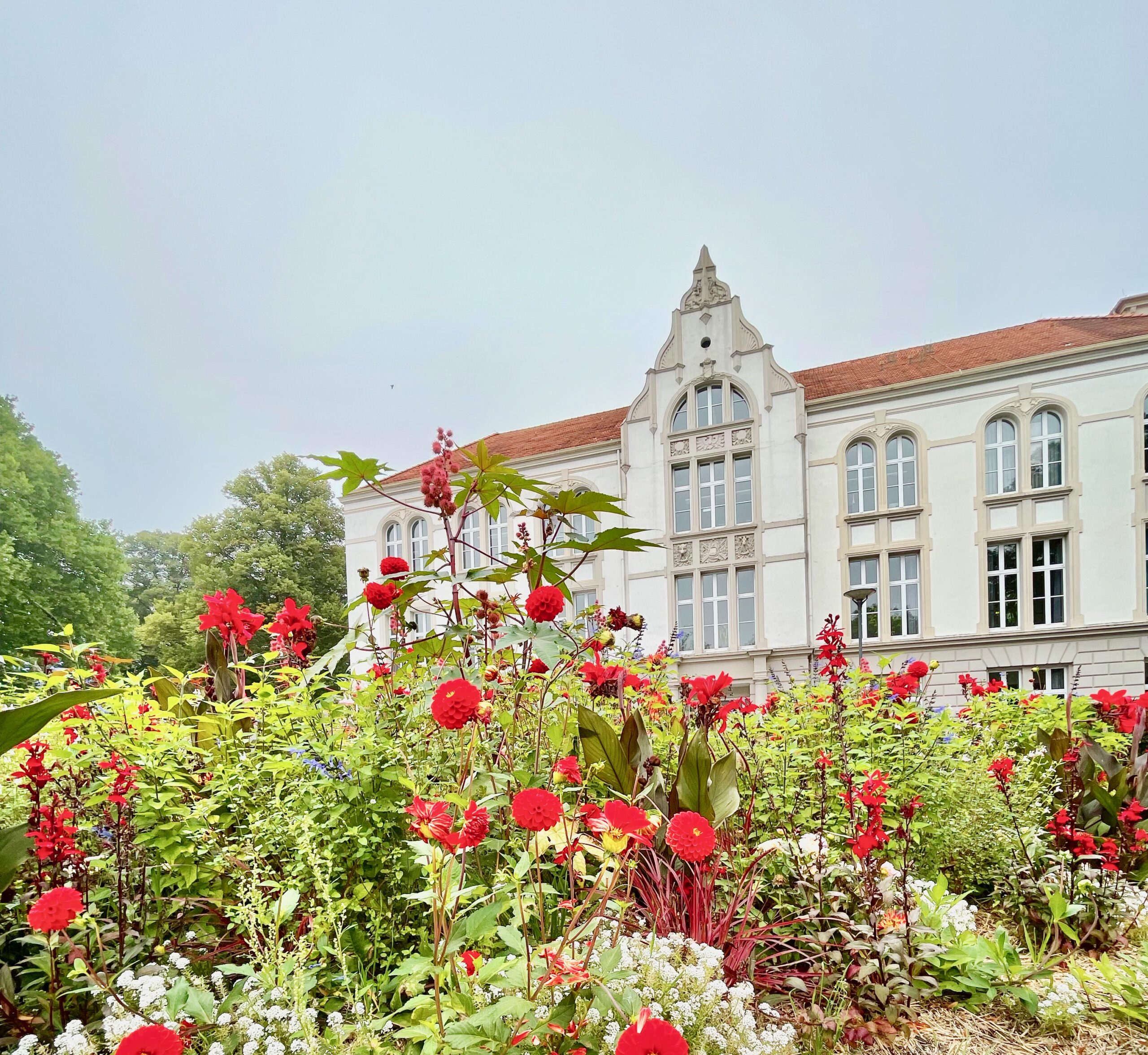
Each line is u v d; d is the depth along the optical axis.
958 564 12.86
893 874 2.14
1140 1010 1.75
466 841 1.11
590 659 2.90
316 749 1.85
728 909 1.97
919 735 3.14
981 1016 1.81
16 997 1.36
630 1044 0.83
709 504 14.90
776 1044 1.44
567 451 16.52
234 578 24.22
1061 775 2.85
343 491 2.21
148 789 1.73
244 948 1.73
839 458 13.84
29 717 1.21
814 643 13.39
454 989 1.20
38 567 17.48
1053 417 12.70
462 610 2.44
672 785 2.32
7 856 1.43
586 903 1.22
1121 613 11.79
